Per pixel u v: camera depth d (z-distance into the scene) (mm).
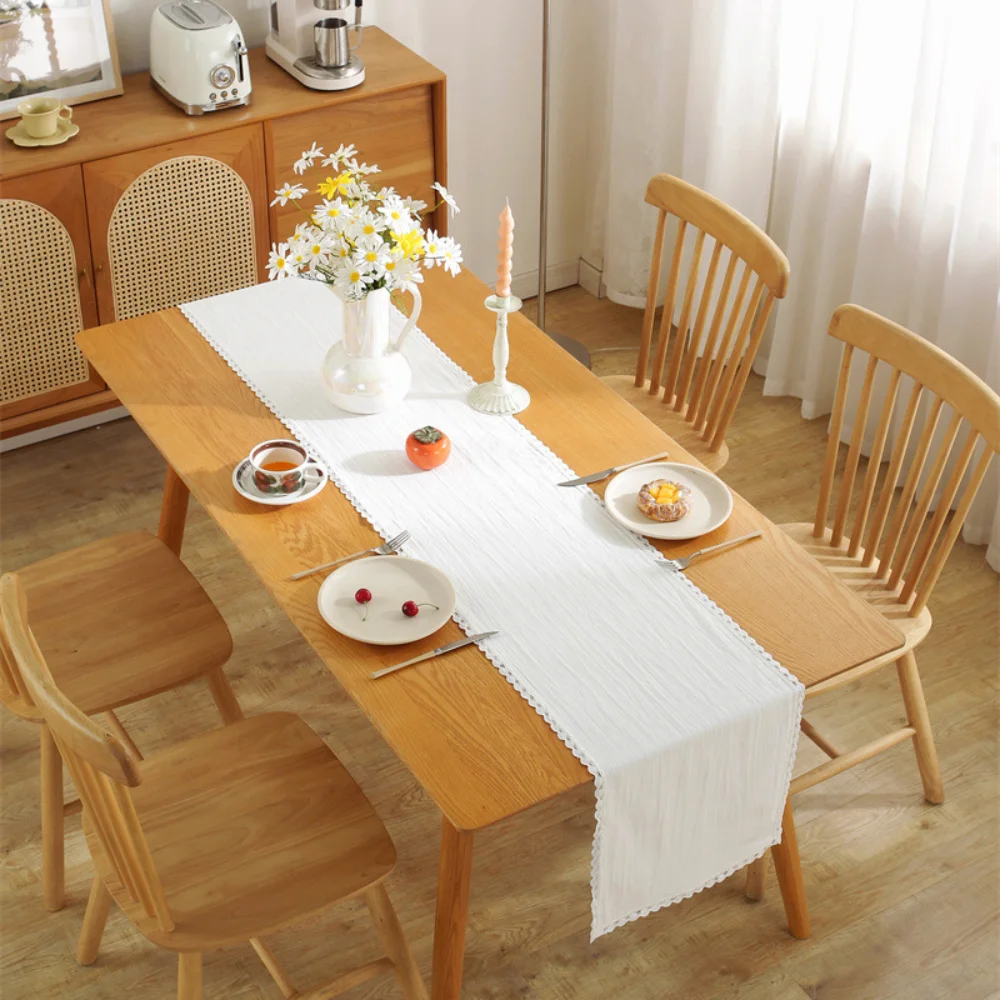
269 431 2420
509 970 2408
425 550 2168
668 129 3922
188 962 2006
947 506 2355
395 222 2217
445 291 2826
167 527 2779
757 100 3510
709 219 2783
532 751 1828
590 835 2654
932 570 2393
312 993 2154
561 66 4008
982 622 3145
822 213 3564
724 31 3443
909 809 2713
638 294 4215
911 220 3297
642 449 2398
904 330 2396
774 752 1972
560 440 2414
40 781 2691
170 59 3211
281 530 2205
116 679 2309
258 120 3271
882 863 2607
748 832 2068
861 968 2424
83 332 2666
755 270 2695
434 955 2021
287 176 3430
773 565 2154
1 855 2592
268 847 2041
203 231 3383
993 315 3205
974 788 2758
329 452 2373
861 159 3381
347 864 2020
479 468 2344
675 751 1845
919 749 2643
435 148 3609
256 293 2809
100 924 2332
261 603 3145
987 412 2264
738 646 1995
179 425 2424
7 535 3326
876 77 3242
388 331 2500
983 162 2996
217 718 2867
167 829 2062
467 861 1908
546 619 2041
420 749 1830
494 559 2152
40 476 3527
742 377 2758
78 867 2578
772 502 3496
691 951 2445
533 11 3891
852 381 3645
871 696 2947
